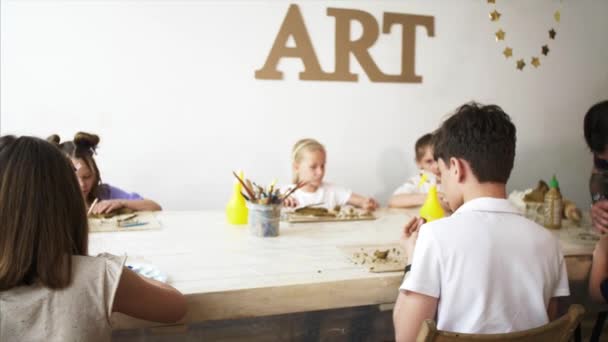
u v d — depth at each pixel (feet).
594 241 5.48
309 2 9.51
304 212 6.64
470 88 10.75
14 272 2.81
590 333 7.00
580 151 11.67
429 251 3.46
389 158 10.42
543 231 3.65
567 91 11.42
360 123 10.13
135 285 3.27
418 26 10.21
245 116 9.48
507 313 3.48
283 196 5.74
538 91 11.21
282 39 9.44
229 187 9.61
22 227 2.81
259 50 9.37
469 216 3.57
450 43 10.47
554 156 11.52
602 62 11.59
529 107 11.20
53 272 2.87
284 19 9.41
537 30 11.00
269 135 9.66
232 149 9.52
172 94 9.07
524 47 10.97
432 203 6.19
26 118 8.47
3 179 2.83
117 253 4.85
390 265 4.54
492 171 3.65
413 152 10.55
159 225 5.96
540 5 10.93
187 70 9.08
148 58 8.87
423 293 3.45
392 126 10.34
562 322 3.27
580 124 11.61
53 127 8.61
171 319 3.60
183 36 8.98
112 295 3.01
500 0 10.64
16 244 2.81
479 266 3.42
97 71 8.68
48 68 8.46
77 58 8.56
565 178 11.66
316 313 6.13
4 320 2.78
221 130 9.40
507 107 11.05
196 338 6.01
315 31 9.62
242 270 4.40
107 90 8.76
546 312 3.60
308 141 8.36
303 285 4.08
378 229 6.03
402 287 3.52
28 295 2.85
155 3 8.77
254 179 9.71
